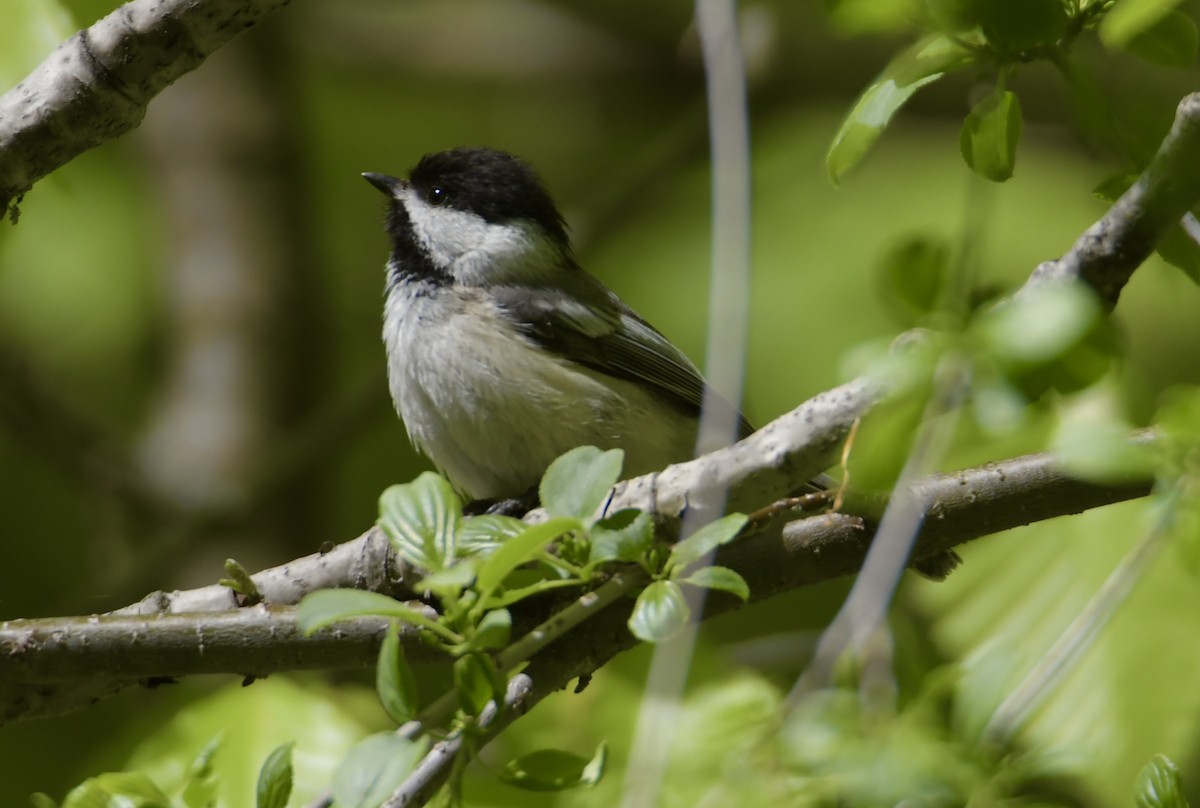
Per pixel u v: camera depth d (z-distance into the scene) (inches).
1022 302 167.2
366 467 461.7
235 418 466.9
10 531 431.5
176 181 487.8
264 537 446.0
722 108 201.5
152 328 474.0
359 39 540.7
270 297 481.4
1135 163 185.2
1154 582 276.4
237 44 497.7
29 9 248.8
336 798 152.6
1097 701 266.1
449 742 171.3
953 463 241.0
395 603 161.3
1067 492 221.5
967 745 197.8
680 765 227.3
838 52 469.1
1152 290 396.8
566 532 168.1
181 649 221.5
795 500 217.9
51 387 444.5
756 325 430.0
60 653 220.1
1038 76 413.7
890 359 160.1
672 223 474.6
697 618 190.1
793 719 205.5
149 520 451.8
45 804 198.1
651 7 544.1
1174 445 174.2
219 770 245.6
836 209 448.5
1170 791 178.9
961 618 293.9
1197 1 192.2
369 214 516.1
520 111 544.7
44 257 445.1
